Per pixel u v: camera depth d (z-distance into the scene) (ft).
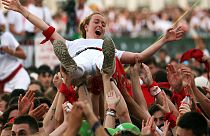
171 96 67.82
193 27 154.20
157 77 79.15
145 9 187.93
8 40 95.45
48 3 170.50
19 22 117.19
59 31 133.49
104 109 59.67
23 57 96.22
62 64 58.85
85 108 49.06
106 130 54.95
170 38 63.31
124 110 59.72
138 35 151.64
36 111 61.21
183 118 54.34
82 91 60.03
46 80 95.61
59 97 60.23
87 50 61.31
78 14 126.21
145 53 63.41
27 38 115.55
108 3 200.34
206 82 78.59
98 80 60.08
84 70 59.52
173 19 158.92
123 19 161.27
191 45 138.92
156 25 158.61
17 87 95.61
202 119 54.24
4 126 63.57
